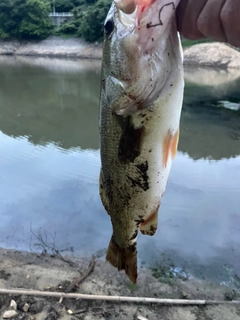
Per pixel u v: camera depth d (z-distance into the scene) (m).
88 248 0.88
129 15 0.26
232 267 0.81
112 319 0.64
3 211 1.03
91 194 1.14
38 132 1.97
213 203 1.10
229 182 1.25
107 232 0.95
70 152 1.59
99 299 0.68
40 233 0.94
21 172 1.31
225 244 0.89
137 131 0.28
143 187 0.30
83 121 2.26
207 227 0.97
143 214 0.31
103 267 0.80
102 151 0.32
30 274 0.76
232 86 3.44
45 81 3.97
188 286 0.75
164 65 0.27
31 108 2.64
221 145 1.73
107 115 0.30
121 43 0.26
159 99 0.27
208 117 2.26
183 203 1.09
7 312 0.64
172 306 0.68
